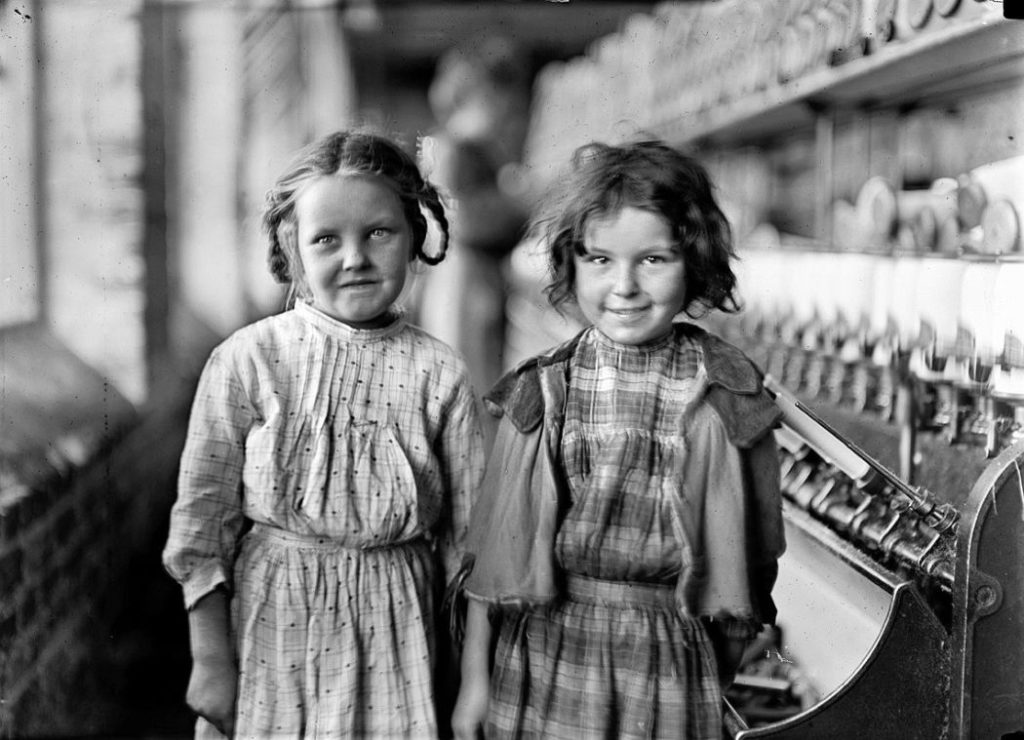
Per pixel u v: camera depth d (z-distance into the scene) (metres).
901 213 2.48
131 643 2.60
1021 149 2.18
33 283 2.79
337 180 1.66
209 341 3.56
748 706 2.09
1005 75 2.22
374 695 1.68
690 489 1.55
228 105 3.88
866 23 2.34
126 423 2.98
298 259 1.72
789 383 2.63
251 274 3.91
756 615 1.56
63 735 2.29
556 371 1.62
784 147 3.29
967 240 2.22
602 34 4.74
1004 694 1.69
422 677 1.70
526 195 4.67
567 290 1.69
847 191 2.79
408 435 1.70
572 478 1.58
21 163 2.69
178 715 2.38
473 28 4.97
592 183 1.57
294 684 1.66
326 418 1.68
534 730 1.61
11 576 2.22
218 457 1.67
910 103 2.60
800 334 2.61
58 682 2.38
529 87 5.00
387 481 1.67
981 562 1.68
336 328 1.72
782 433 2.28
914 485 2.08
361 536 1.66
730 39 3.18
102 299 3.05
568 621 1.59
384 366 1.72
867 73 2.36
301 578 1.66
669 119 3.74
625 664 1.57
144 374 3.14
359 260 1.66
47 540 2.42
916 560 1.82
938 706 1.70
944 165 2.46
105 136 3.05
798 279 2.63
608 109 4.51
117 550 2.80
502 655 1.65
